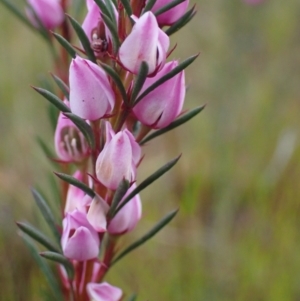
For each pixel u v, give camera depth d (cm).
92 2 18
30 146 39
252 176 43
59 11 23
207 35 57
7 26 52
